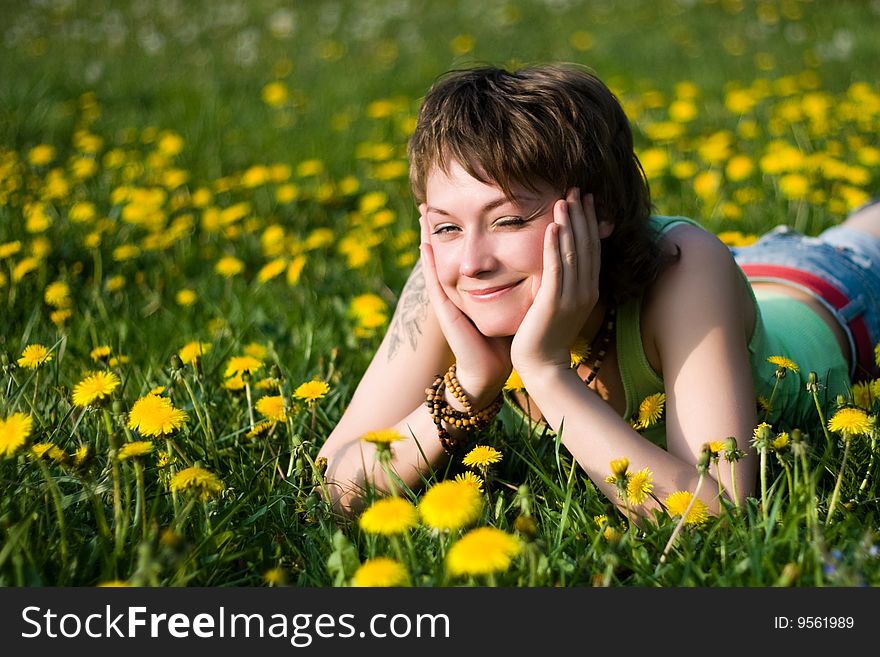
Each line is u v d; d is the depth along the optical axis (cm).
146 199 568
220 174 720
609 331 283
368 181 669
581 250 254
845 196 542
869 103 732
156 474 276
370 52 1245
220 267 471
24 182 649
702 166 659
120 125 872
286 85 1056
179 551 200
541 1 1491
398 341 306
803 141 689
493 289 257
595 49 1170
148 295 495
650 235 276
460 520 202
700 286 273
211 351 396
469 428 277
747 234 541
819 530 223
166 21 1520
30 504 241
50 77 1031
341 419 310
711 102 853
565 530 246
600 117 258
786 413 324
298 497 266
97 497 240
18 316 454
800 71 955
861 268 384
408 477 278
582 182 254
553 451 290
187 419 270
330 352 390
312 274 513
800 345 342
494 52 1183
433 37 1317
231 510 248
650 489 238
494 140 245
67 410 312
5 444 226
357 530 257
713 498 247
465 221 254
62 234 542
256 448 307
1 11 1566
